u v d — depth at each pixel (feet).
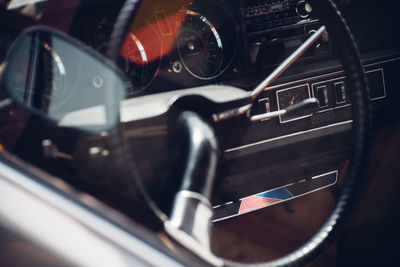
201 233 2.51
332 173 7.38
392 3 7.58
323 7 3.49
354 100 3.51
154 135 3.88
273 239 7.91
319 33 4.46
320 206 7.99
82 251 2.13
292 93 6.85
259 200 6.82
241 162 6.53
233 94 4.16
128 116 3.98
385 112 7.63
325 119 7.07
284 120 6.74
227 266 2.64
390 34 7.71
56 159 3.57
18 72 4.87
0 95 3.49
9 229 2.17
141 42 6.14
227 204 6.55
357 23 7.50
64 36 3.06
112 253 2.14
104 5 5.75
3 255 2.30
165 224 2.47
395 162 6.68
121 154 2.61
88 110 3.82
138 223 2.67
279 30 6.87
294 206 8.05
